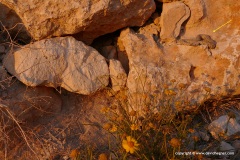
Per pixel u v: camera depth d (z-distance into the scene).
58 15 2.93
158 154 2.45
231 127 2.84
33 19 2.93
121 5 3.04
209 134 2.90
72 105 3.14
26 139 2.58
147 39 3.27
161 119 2.69
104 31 3.31
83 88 3.02
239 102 3.14
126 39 3.28
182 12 3.27
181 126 2.54
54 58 2.96
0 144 2.67
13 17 3.12
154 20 3.45
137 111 2.77
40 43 3.00
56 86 2.99
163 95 2.92
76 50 3.09
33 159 2.72
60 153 2.74
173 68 3.08
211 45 3.13
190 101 2.95
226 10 3.29
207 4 3.32
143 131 2.45
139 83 3.00
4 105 2.60
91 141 2.87
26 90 2.87
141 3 3.14
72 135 2.91
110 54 3.43
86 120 3.05
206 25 3.32
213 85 3.01
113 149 2.77
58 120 3.01
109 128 2.49
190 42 3.16
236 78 2.99
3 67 2.89
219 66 3.06
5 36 3.26
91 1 2.93
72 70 3.02
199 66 3.11
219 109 3.11
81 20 2.96
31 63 2.88
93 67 3.11
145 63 3.10
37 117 2.95
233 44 3.10
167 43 3.29
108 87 3.16
